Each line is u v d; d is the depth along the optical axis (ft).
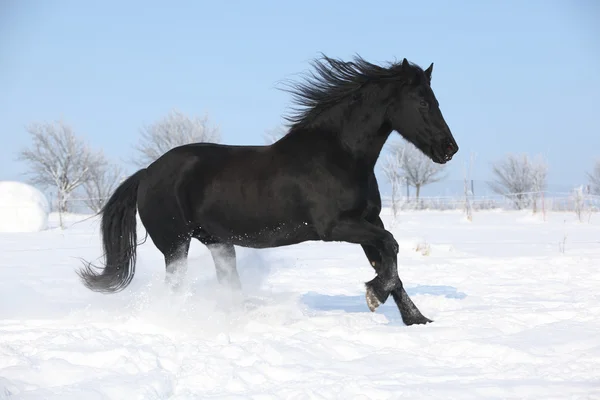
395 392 15.05
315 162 23.20
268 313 24.80
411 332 21.09
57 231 91.15
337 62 24.21
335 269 42.04
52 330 21.98
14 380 16.11
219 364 17.63
